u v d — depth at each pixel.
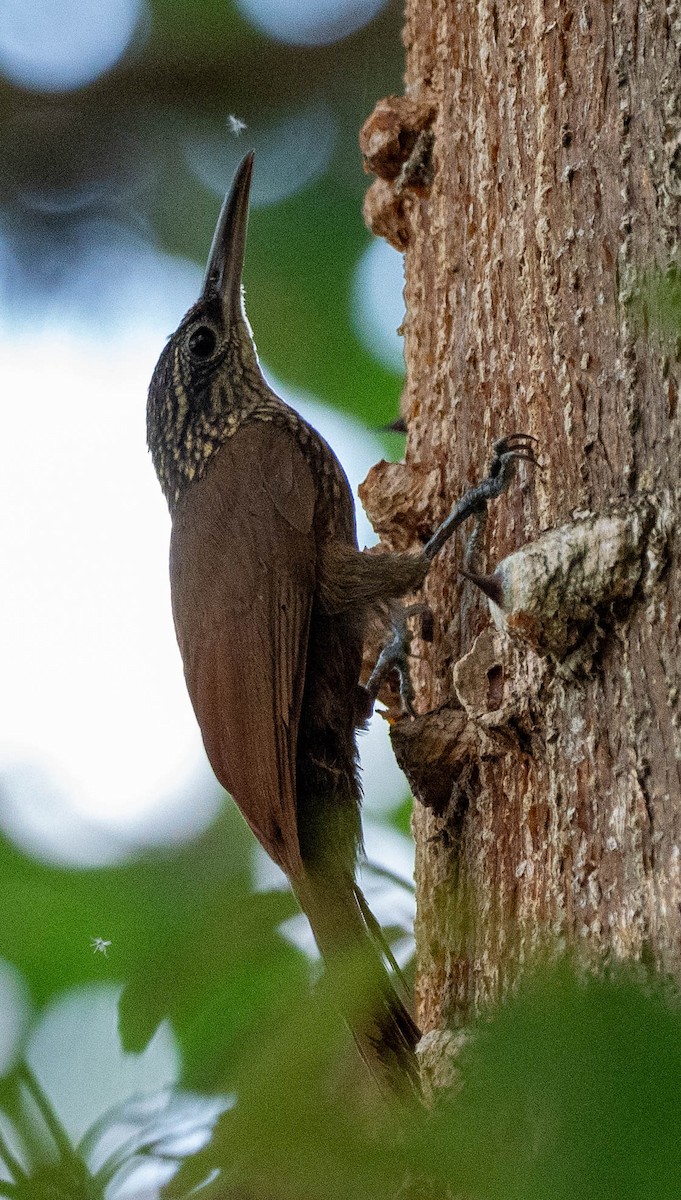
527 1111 3.22
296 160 14.59
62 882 11.84
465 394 8.38
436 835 7.70
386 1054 6.41
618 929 5.85
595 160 6.89
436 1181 3.47
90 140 15.16
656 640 5.93
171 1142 4.70
